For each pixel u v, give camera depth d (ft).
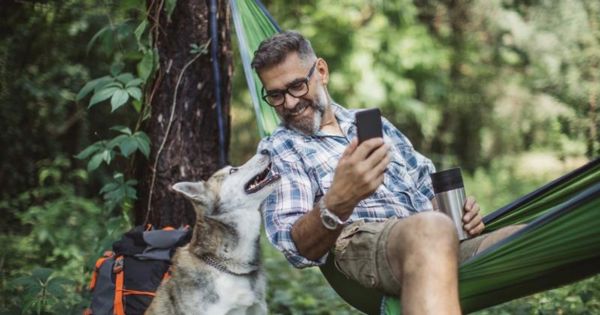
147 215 10.06
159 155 10.00
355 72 27.04
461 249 7.70
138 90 9.58
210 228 8.43
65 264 13.58
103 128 18.40
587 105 19.57
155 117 10.02
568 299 10.89
